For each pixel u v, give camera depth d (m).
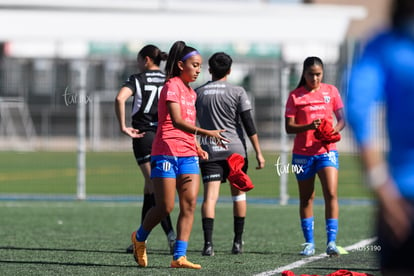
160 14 128.75
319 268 24.75
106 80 95.06
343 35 130.25
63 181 69.56
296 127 27.05
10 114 116.06
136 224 38.06
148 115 28.75
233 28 128.50
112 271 24.02
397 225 11.20
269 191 60.28
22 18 127.12
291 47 112.06
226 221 39.59
